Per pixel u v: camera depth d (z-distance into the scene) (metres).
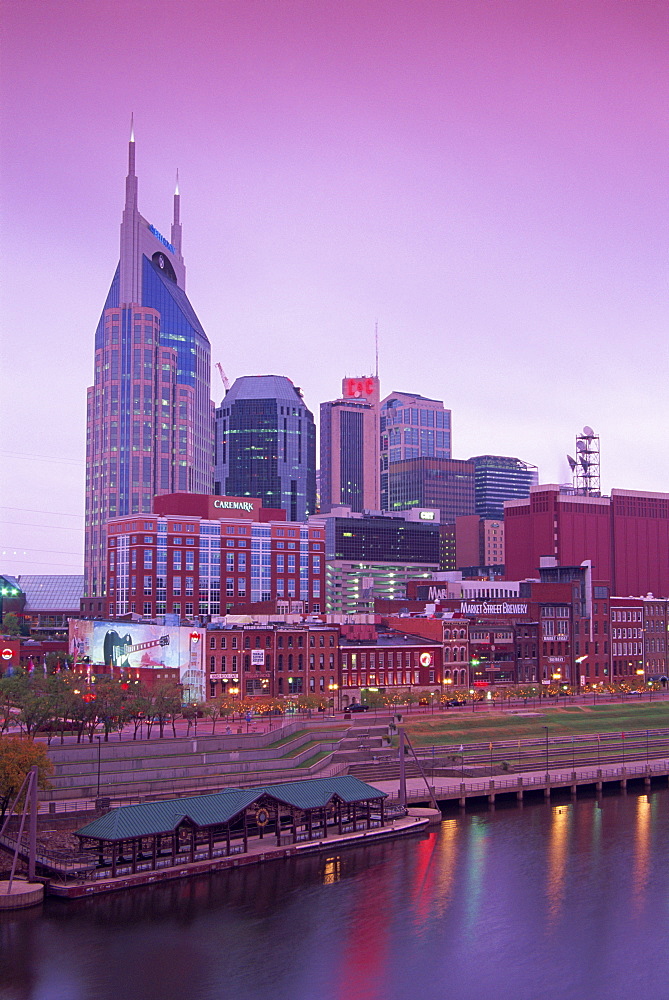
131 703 153.25
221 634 192.50
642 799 152.88
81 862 107.69
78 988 84.69
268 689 197.12
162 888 106.31
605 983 88.00
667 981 88.44
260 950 92.56
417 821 133.00
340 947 93.75
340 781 128.75
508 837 129.50
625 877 113.88
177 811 111.62
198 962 89.69
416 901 105.38
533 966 90.88
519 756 171.38
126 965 88.81
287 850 118.00
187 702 184.62
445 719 191.62
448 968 90.12
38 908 100.19
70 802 123.31
